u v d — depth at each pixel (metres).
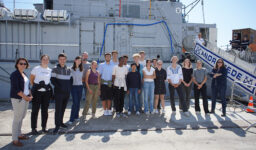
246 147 3.74
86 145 3.74
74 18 10.12
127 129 4.67
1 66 8.62
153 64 7.12
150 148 3.65
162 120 5.47
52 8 11.91
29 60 9.29
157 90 6.19
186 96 6.70
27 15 9.10
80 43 9.95
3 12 9.14
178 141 4.01
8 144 3.72
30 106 7.12
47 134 4.29
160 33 10.74
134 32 10.40
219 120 5.52
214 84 6.23
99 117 5.71
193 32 11.91
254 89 7.13
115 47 10.22
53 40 9.76
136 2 11.53
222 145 3.83
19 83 3.66
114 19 10.31
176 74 6.19
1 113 6.04
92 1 11.09
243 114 6.20
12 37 9.48
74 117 5.13
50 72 4.43
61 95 4.39
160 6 11.88
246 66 8.27
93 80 5.55
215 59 8.69
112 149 3.59
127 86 5.91
